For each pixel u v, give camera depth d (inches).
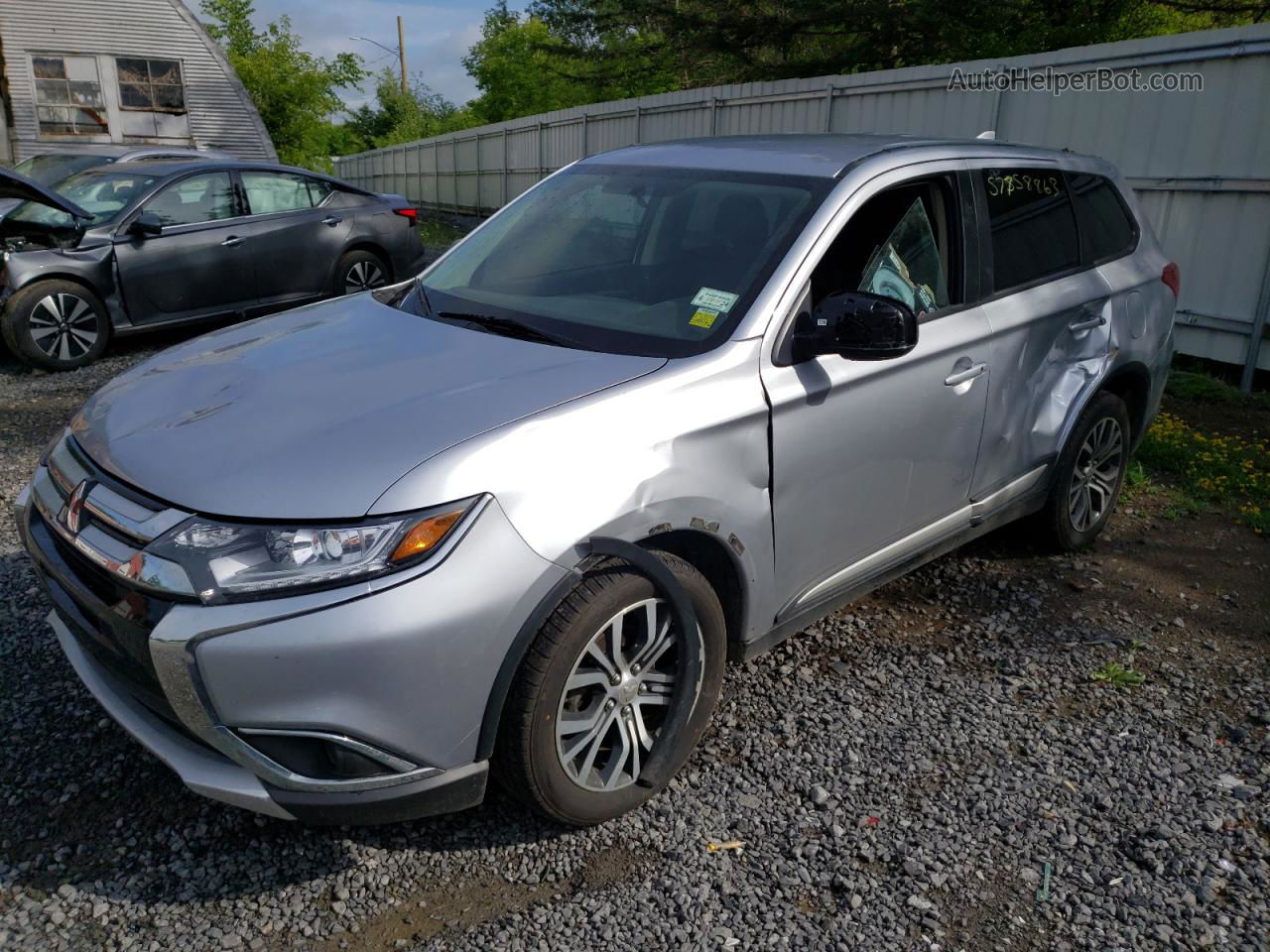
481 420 97.3
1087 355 165.8
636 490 99.8
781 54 842.8
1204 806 115.7
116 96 889.5
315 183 374.6
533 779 98.3
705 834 108.0
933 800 115.0
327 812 90.0
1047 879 103.5
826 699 134.2
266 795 89.3
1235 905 100.7
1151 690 140.6
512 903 97.7
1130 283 175.8
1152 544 191.5
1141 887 102.8
